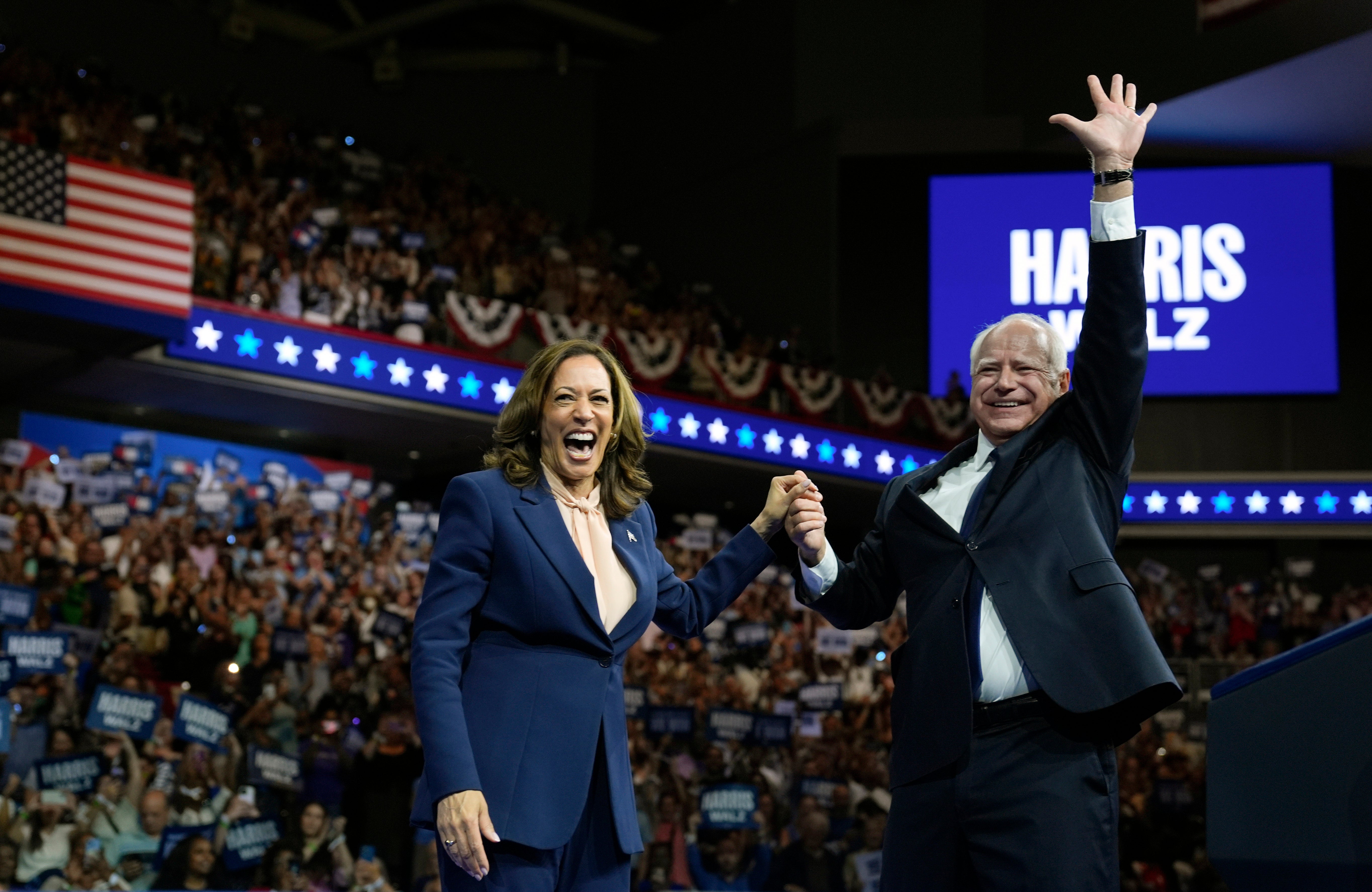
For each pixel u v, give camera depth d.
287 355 13.59
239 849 8.49
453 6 21.08
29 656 9.19
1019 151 19.42
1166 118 18.23
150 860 8.48
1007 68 19.53
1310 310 19.11
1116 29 18.28
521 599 2.56
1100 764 2.47
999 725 2.52
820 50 20.30
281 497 13.98
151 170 14.91
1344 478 18.94
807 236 20.06
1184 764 12.30
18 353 13.16
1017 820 2.44
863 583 3.00
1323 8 15.95
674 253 21.77
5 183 10.98
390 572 13.30
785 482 3.05
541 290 17.39
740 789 9.72
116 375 13.46
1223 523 19.06
